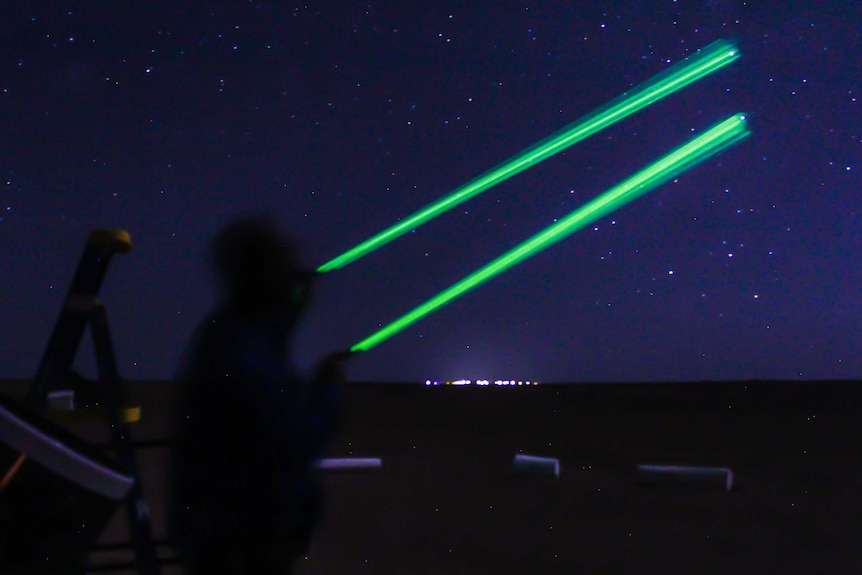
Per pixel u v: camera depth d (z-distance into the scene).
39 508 1.90
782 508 5.20
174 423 2.48
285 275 2.52
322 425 2.57
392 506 5.18
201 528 2.38
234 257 2.50
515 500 5.34
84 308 2.36
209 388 2.39
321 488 2.57
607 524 4.88
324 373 2.71
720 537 4.65
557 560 4.28
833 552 4.42
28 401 2.34
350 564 4.17
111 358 2.45
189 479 2.40
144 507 2.44
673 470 5.66
